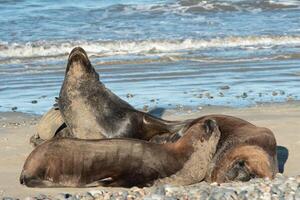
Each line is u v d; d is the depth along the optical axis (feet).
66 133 146.00
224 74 246.88
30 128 167.32
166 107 188.14
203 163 119.14
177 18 395.75
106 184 115.34
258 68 259.60
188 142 119.03
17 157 137.28
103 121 140.56
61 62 289.53
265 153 117.08
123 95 208.33
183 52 306.96
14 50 310.04
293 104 190.19
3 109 192.24
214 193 102.63
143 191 108.37
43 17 393.91
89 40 328.49
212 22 382.42
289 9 419.95
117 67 269.03
